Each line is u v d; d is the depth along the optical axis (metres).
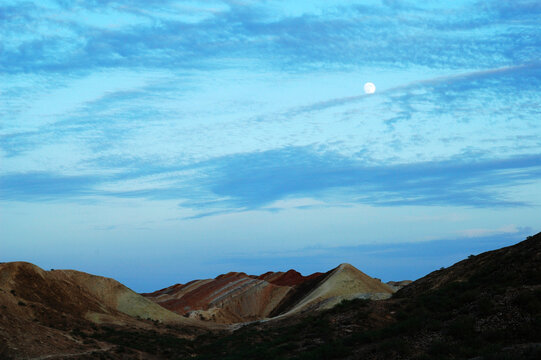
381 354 26.72
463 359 23.05
